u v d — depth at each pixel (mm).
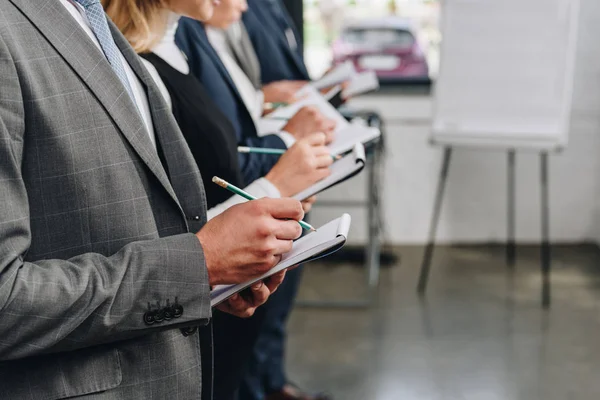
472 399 3318
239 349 1833
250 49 2762
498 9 4352
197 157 1651
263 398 2895
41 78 1080
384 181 5391
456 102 4445
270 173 1604
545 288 4410
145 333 1117
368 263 4480
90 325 1066
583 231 5422
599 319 4172
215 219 1187
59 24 1112
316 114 2078
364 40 5281
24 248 1043
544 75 4332
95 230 1125
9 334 1021
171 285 1110
